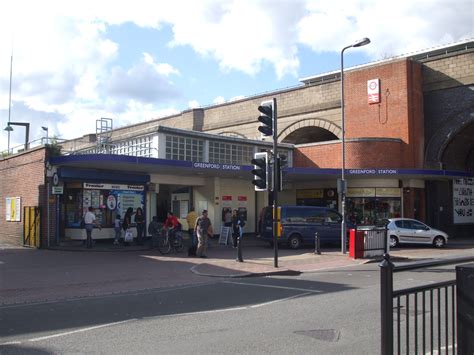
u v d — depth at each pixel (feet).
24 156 75.72
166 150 85.76
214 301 32.71
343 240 65.77
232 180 93.97
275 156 51.70
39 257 59.06
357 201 99.30
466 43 105.40
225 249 72.69
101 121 93.50
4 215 81.51
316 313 28.17
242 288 38.52
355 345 21.40
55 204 70.49
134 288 38.86
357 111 106.32
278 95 120.37
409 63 100.68
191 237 71.26
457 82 98.43
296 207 77.36
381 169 92.68
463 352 13.28
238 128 127.03
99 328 25.02
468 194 107.14
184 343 21.97
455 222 103.65
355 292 35.63
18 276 44.39
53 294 36.06
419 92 102.53
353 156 97.45
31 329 24.99
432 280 38.65
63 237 74.54
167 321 26.48
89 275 45.24
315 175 93.40
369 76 105.09
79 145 132.26
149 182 81.82
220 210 91.35
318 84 113.29
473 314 13.05
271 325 25.27
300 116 116.16
